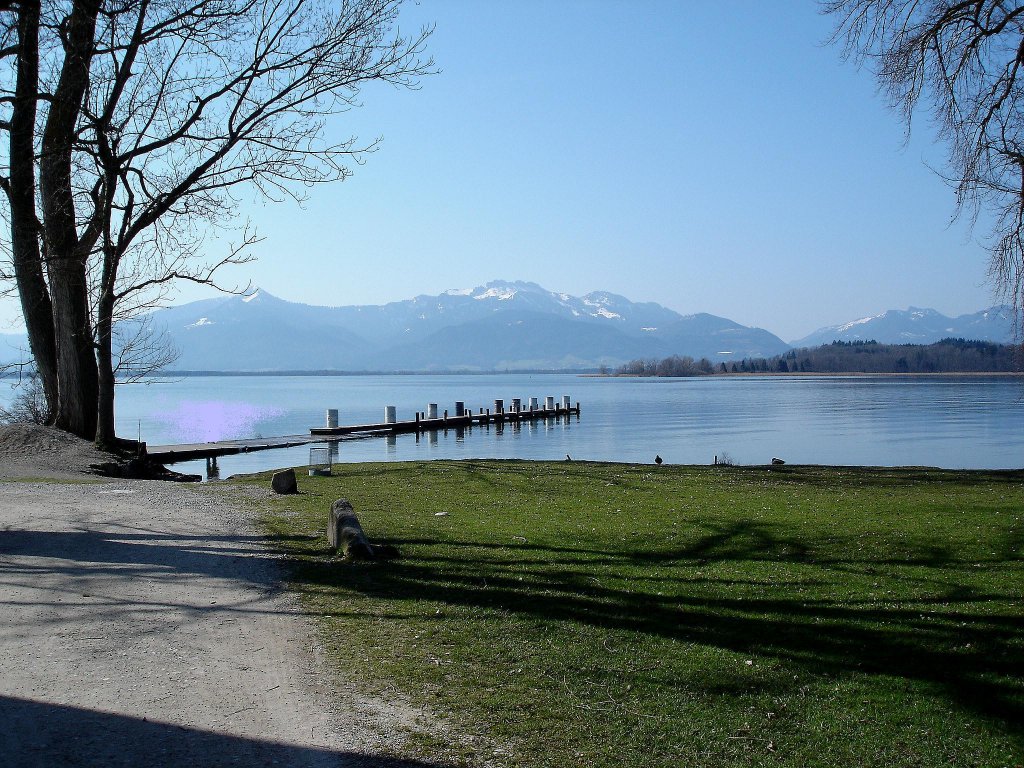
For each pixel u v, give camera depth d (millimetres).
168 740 5641
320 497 17781
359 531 11602
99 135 20859
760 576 10398
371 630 8188
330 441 42219
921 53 17594
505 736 5871
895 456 37375
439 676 6977
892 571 10555
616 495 18141
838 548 11898
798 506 15938
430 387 170375
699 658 7488
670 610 8883
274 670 7059
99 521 13883
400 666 7195
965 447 41125
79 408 26766
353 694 6562
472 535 13008
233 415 71562
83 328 26094
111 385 25906
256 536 12859
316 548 11961
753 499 17172
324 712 6195
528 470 23109
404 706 6348
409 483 20453
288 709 6238
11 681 6684
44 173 24266
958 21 17328
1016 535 12359
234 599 9258
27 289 27172
